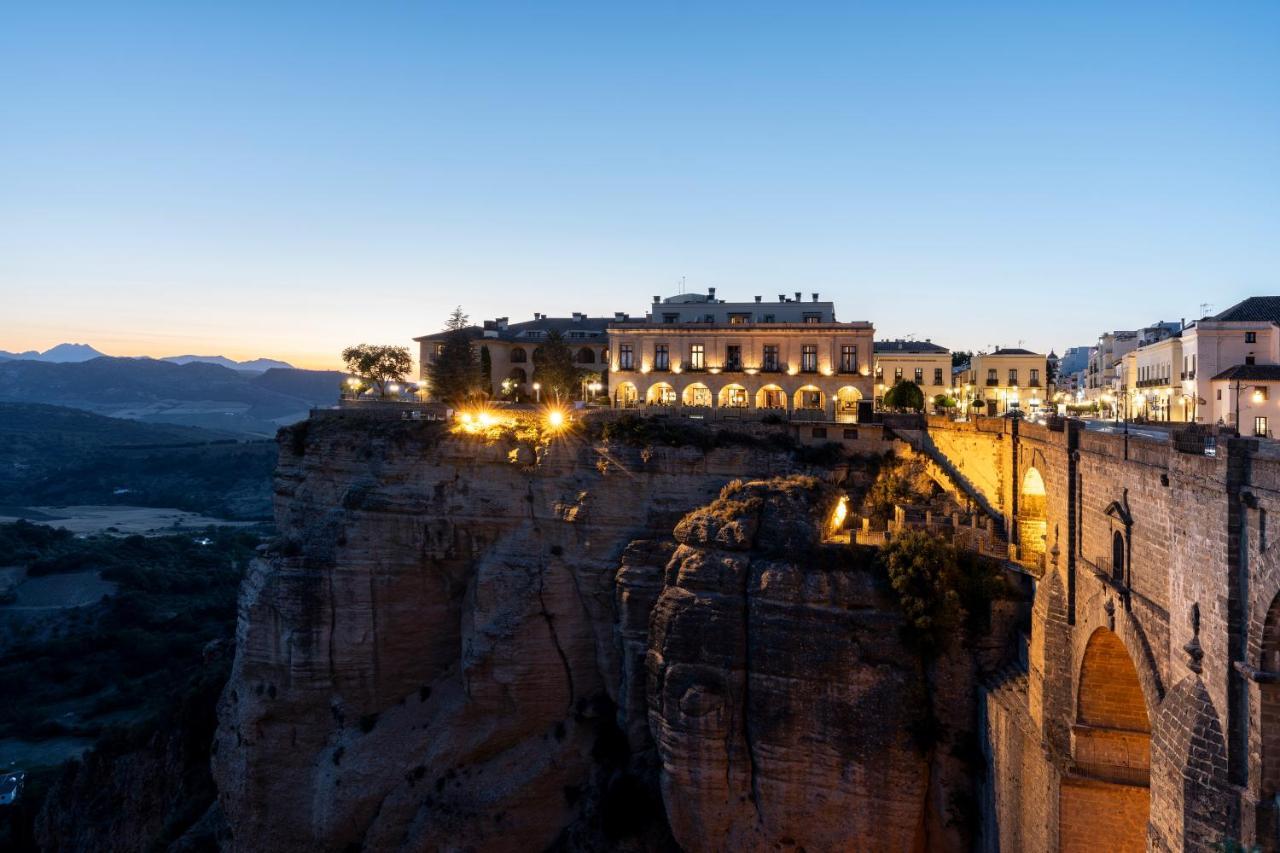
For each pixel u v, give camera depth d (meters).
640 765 53.88
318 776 62.09
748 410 72.50
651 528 58.34
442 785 59.22
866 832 44.47
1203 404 72.62
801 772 45.75
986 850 42.09
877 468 59.31
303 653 62.06
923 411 81.19
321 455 67.62
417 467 62.66
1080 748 35.00
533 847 57.16
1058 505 39.16
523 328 111.38
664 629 49.59
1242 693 24.11
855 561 47.25
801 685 45.81
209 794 74.06
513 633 58.88
